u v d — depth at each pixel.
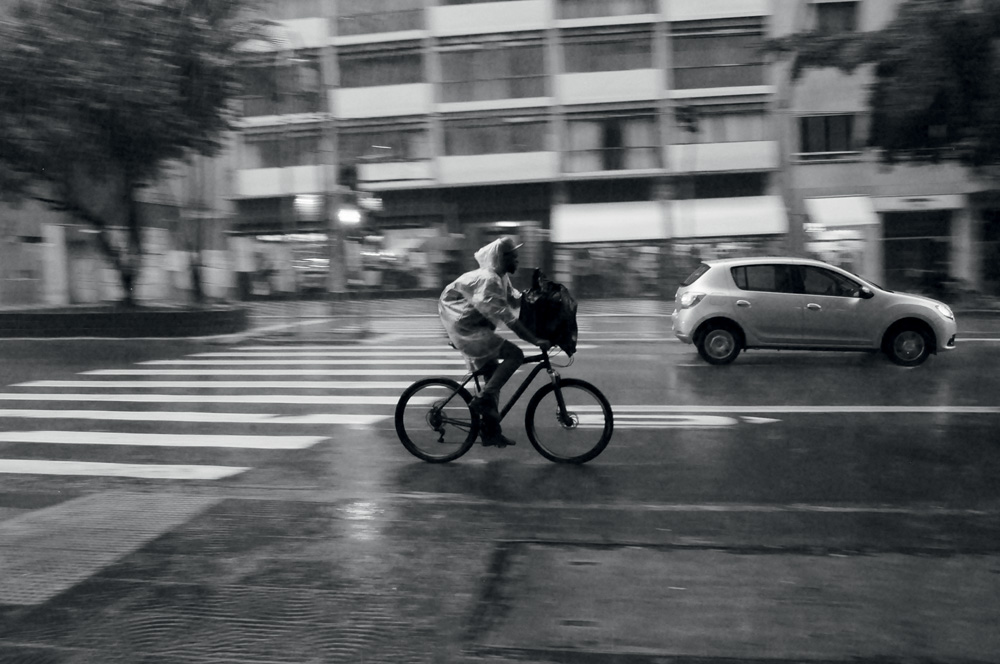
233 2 20.12
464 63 32.91
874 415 9.50
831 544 5.29
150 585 4.77
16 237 29.00
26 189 20.39
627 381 12.20
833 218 30.02
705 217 30.92
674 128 31.62
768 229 30.34
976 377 12.11
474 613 4.32
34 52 17.50
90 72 17.55
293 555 5.22
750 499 6.39
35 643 4.08
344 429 9.36
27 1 18.64
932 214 29.77
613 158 32.19
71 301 30.55
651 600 4.45
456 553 5.20
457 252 32.91
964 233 29.45
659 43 31.69
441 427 7.64
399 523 5.85
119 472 7.53
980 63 19.16
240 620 4.30
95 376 13.87
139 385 12.83
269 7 33.62
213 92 19.50
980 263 29.34
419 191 33.22
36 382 13.24
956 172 29.33
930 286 27.89
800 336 13.44
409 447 7.70
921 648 3.90
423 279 33.06
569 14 32.44
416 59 33.16
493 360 7.45
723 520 5.84
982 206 29.12
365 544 5.41
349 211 32.31
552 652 3.90
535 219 32.88
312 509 6.25
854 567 4.87
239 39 19.91
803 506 6.18
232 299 33.50
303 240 33.75
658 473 7.19
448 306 7.32
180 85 19.17
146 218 29.61
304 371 14.19
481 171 32.72
